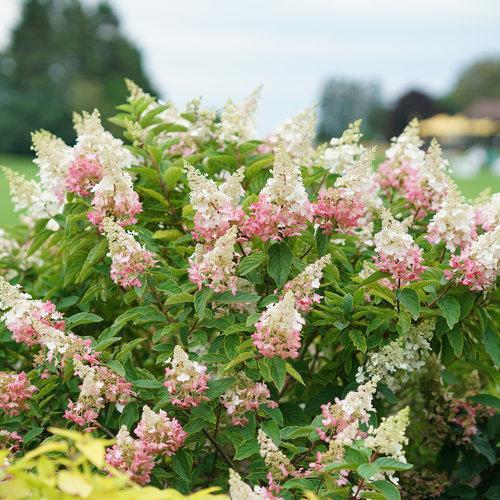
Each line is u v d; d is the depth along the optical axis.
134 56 56.50
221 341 3.57
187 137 4.67
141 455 2.98
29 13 54.91
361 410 3.04
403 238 3.38
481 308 3.79
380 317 3.65
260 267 3.72
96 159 3.96
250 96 4.73
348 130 4.27
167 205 4.26
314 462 3.14
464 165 50.69
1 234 4.72
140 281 3.47
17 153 48.69
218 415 3.56
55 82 52.84
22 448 3.63
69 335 3.42
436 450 4.61
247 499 2.64
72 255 4.08
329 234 3.71
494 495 4.05
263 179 4.32
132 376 3.47
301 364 3.99
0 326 4.12
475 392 4.50
